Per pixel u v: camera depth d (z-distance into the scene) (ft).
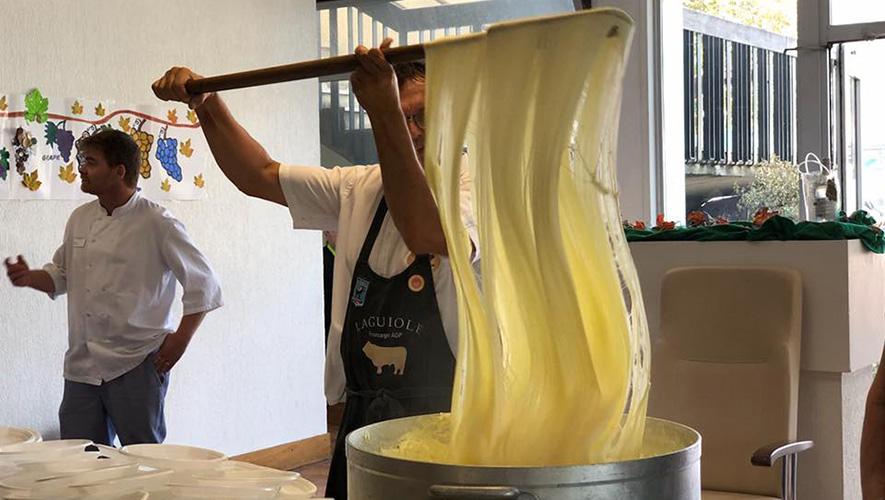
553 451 3.87
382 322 6.41
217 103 6.92
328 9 20.47
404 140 5.48
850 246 10.56
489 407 3.95
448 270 6.36
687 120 18.67
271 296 17.17
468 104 3.97
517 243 3.81
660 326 10.61
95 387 11.50
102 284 11.38
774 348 9.98
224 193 16.35
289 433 17.54
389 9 19.99
